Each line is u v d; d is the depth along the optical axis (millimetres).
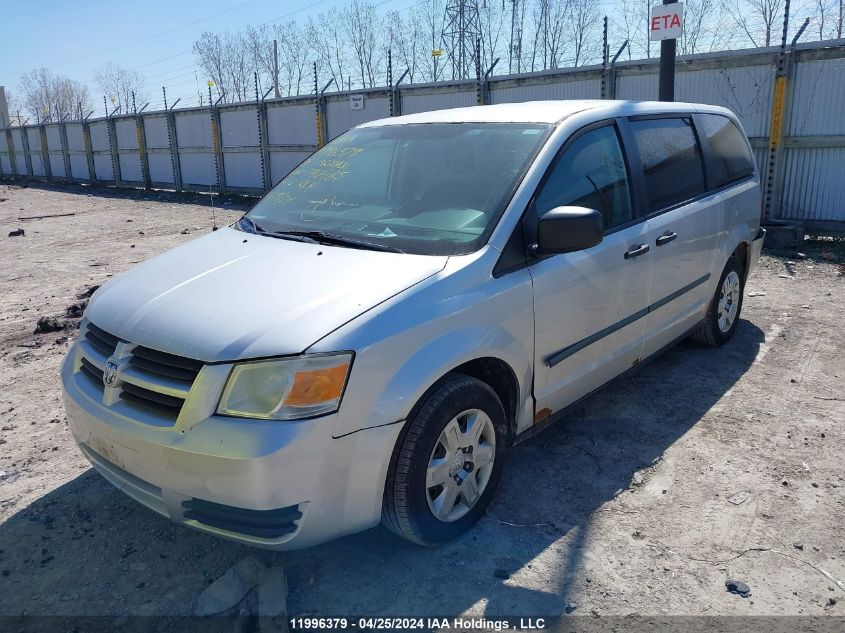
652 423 4418
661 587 2932
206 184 20844
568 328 3650
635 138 4328
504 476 3816
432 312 2936
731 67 10031
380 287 2938
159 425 2715
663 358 5512
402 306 2865
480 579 2992
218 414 2627
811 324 6250
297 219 3885
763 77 9812
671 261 4484
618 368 4211
